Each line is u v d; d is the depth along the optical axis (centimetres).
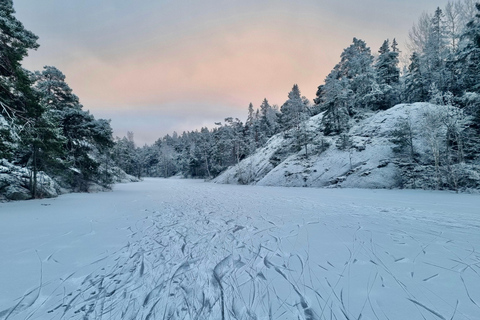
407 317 239
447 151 1639
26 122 1229
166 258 420
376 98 3384
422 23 3588
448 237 522
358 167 2264
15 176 1401
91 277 342
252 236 561
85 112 1872
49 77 1905
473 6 2834
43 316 246
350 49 4284
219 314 249
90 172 2075
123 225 698
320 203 1138
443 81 2758
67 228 654
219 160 5003
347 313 247
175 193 1977
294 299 276
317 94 4456
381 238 521
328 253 430
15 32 1094
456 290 292
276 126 4962
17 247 480
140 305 268
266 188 2459
